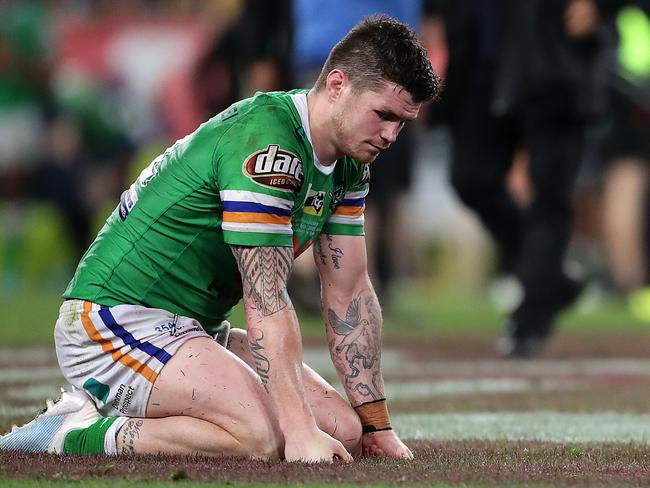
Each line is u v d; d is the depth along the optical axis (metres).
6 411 18.06
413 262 57.34
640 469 12.97
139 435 13.66
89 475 11.88
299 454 13.07
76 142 57.34
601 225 50.84
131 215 14.19
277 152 13.36
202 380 13.54
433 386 24.03
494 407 20.62
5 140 58.75
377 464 12.93
